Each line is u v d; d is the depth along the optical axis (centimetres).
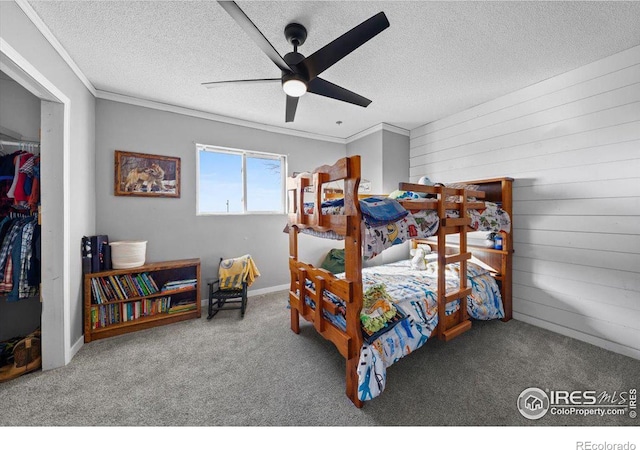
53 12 153
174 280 294
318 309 187
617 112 201
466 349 209
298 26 165
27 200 196
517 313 264
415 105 296
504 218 252
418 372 180
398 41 185
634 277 196
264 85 247
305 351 209
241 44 186
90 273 224
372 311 163
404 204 175
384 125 354
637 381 169
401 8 154
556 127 234
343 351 156
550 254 240
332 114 323
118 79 233
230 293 291
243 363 192
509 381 170
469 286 233
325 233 188
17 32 141
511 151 266
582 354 201
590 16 161
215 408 146
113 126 260
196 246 310
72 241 204
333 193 260
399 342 163
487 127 287
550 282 241
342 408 147
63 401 151
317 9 154
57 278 184
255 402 151
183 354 204
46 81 166
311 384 168
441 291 194
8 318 213
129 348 213
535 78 238
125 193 265
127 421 137
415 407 147
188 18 161
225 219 329
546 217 242
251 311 295
